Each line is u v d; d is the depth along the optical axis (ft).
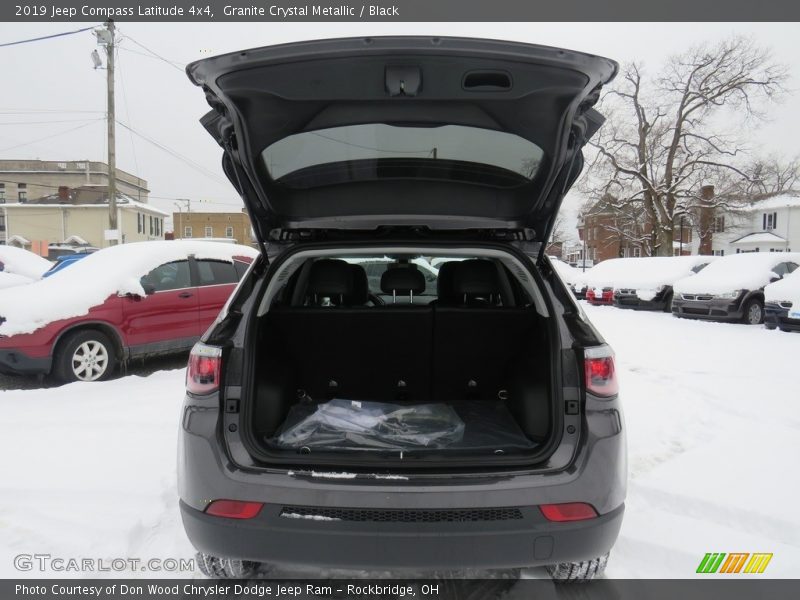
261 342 7.24
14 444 12.12
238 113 6.31
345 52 5.61
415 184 7.46
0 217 161.17
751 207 129.59
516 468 6.06
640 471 10.76
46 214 145.28
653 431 13.04
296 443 6.78
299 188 7.51
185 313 19.92
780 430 13.10
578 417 6.36
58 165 198.70
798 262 35.96
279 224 8.01
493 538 5.74
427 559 5.73
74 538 8.45
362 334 8.38
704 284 35.53
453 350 8.55
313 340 8.42
